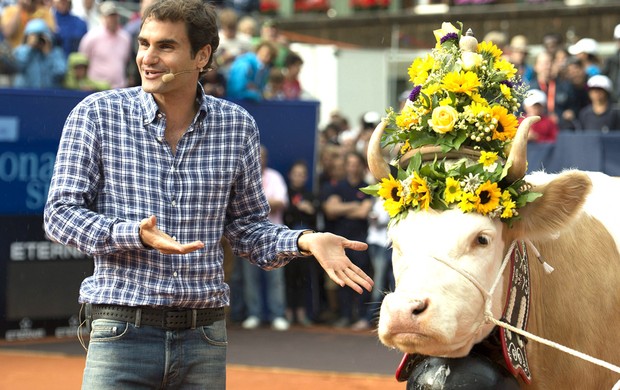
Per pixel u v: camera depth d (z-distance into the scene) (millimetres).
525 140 5473
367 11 29781
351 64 21000
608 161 14000
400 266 5359
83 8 19000
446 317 5145
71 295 14836
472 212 5402
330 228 16359
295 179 16516
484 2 27844
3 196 14344
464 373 5484
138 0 20719
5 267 14406
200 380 5734
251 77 16422
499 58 6109
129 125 5664
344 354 13867
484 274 5383
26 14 17156
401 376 5949
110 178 5609
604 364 5375
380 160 5750
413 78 6082
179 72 5621
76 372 12359
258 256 5922
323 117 20906
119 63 16953
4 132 14281
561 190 5598
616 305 6473
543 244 6246
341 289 16500
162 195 5652
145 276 5570
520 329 5652
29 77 15836
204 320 5719
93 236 5332
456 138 5664
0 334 14391
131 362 5570
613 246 6629
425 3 28781
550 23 26672
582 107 17016
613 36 25953
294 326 16562
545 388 6215
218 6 22047
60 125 14602
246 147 5910
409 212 5469
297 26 30172
